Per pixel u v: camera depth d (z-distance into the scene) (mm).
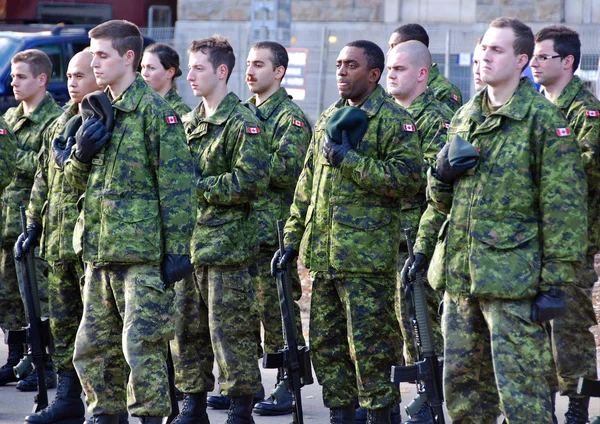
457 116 8727
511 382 8094
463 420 8516
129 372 9695
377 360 9516
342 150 9391
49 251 11008
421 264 9219
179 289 10531
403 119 9539
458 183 8492
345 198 9531
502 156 8250
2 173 11891
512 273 8102
